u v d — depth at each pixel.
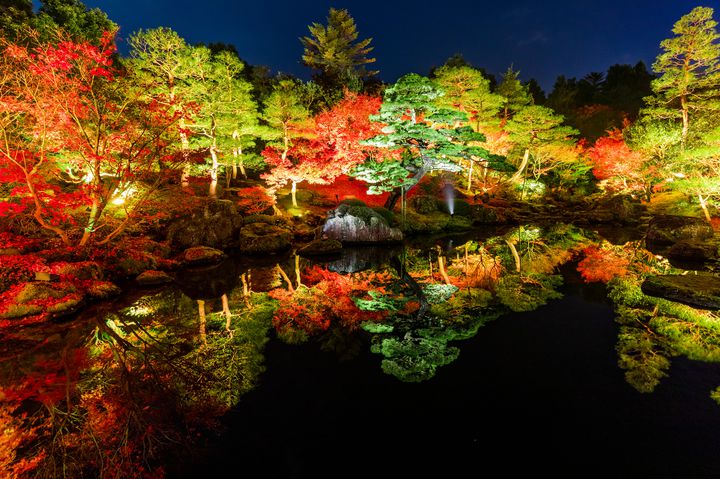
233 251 15.96
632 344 6.79
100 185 10.13
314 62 38.56
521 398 5.20
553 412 4.86
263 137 21.69
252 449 4.28
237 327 7.96
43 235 10.84
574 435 4.40
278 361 6.41
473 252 15.91
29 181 8.74
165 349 6.91
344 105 24.92
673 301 9.10
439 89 16.62
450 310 8.80
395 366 6.18
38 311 8.06
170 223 16.03
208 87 17.98
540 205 28.12
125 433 4.58
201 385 5.67
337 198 23.31
